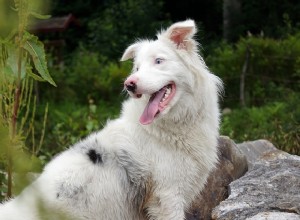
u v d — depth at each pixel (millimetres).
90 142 2098
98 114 5516
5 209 1891
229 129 4648
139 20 8273
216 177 2682
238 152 2855
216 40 9352
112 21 8328
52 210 1014
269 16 9656
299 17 9750
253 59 6645
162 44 2094
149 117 2014
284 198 2346
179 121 2092
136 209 2098
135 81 1990
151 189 2092
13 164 903
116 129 2123
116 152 2066
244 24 9656
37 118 5336
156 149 2078
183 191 2119
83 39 9445
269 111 5176
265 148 3342
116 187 2035
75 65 7531
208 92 2148
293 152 3900
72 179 1992
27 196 923
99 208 2016
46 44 8070
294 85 6410
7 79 1907
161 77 2029
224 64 6789
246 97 6324
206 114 2152
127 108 2166
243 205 2307
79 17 10180
